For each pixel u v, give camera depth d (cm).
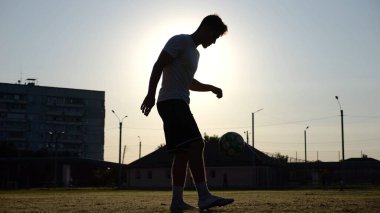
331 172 8188
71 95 11031
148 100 474
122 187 5928
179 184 492
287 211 479
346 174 8194
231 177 5959
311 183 7788
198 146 470
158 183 6381
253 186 5825
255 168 5869
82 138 11062
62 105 10919
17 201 771
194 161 469
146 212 474
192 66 488
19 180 8369
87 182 8356
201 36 500
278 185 6519
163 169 6381
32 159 8025
